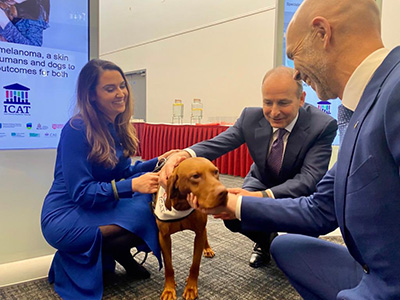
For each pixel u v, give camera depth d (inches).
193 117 241.8
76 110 57.5
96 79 55.6
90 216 55.1
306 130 60.4
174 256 73.1
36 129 68.7
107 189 53.1
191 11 262.7
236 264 69.1
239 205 39.9
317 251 43.2
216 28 244.7
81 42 72.0
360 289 30.7
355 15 29.6
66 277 57.4
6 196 66.9
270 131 64.0
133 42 332.2
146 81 321.1
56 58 69.3
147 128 223.0
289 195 55.1
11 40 64.0
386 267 26.8
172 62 287.6
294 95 56.1
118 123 61.7
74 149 54.3
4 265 67.3
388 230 26.1
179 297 55.3
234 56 234.7
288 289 58.8
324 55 31.5
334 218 39.2
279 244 46.0
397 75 25.3
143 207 58.9
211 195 38.0
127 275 64.1
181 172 42.9
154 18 301.0
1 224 66.9
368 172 26.4
